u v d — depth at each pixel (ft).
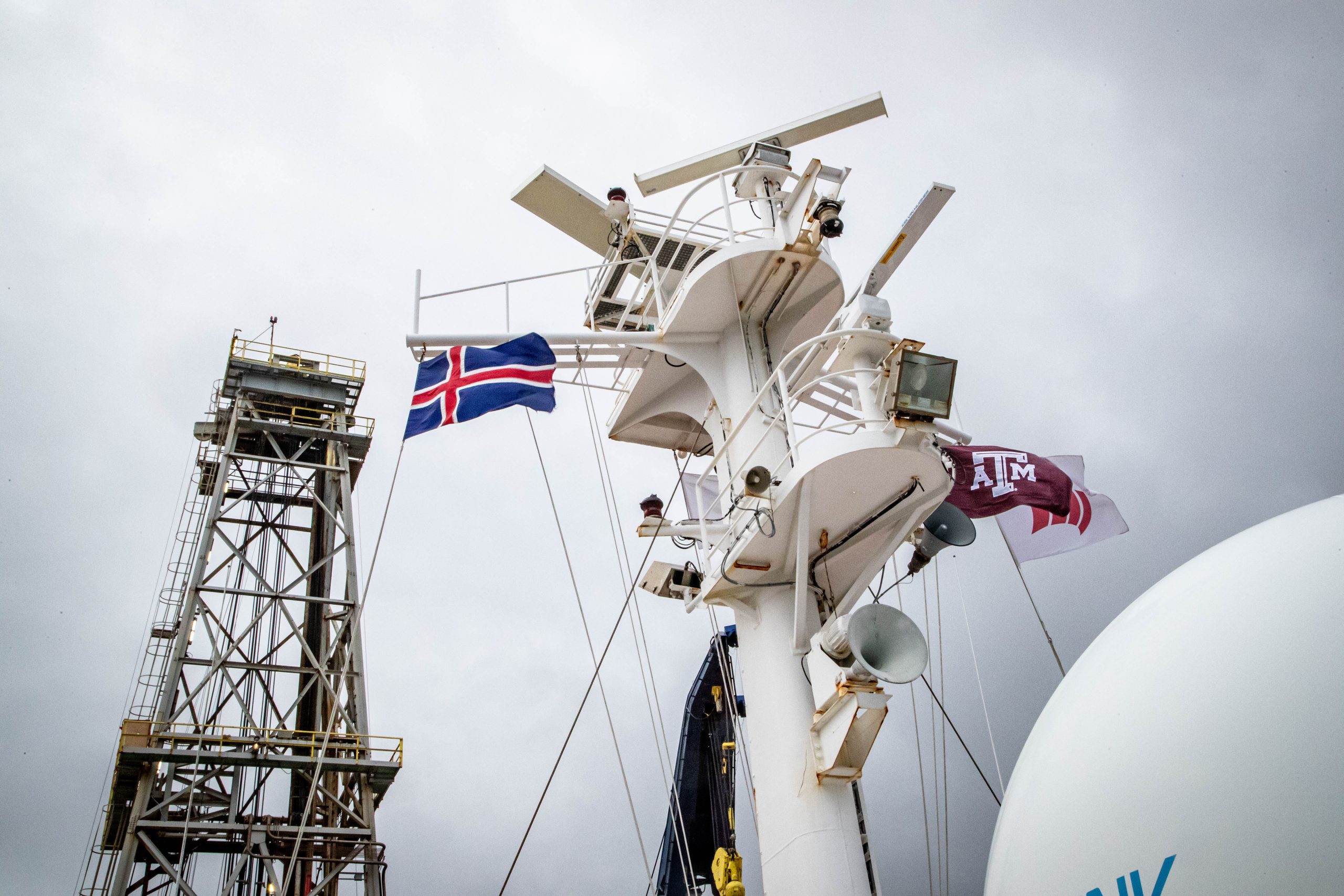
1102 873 22.33
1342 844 19.27
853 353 49.93
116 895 88.07
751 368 60.23
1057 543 65.36
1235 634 22.99
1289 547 23.98
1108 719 24.12
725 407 60.03
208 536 115.65
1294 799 20.15
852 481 49.06
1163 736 22.63
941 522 56.13
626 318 70.44
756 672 53.42
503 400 55.57
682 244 67.10
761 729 51.88
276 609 118.01
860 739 47.14
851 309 51.70
